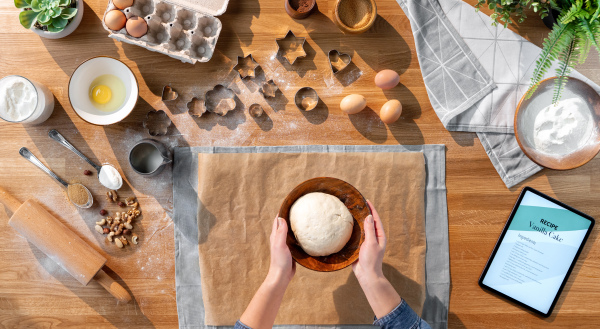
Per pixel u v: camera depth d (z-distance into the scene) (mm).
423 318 1227
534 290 1220
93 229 1242
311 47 1239
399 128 1241
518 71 1203
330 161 1226
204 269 1218
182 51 1176
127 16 1140
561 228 1217
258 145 1243
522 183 1232
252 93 1242
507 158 1221
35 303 1241
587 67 1209
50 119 1232
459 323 1231
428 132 1240
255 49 1236
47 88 1214
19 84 1160
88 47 1230
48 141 1235
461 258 1235
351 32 1154
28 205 1189
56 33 1162
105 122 1166
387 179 1225
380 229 1037
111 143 1235
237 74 1238
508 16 1087
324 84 1241
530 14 1207
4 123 1230
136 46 1229
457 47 1211
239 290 1220
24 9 1179
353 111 1184
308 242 1038
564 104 1137
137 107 1232
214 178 1220
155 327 1242
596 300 1221
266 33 1233
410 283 1215
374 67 1240
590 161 1224
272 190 1227
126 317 1244
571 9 923
